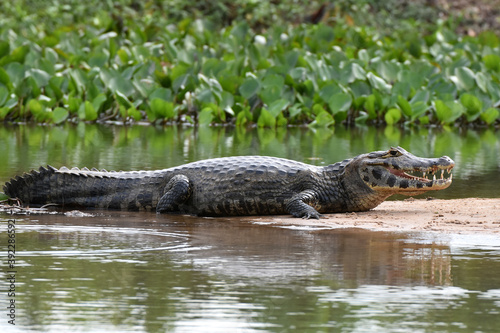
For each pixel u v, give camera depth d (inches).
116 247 350.9
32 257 327.3
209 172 468.1
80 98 1007.6
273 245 359.6
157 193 472.4
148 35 1455.5
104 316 247.9
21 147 736.3
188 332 233.8
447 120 1000.2
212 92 1002.1
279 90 992.9
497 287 285.3
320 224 422.9
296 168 469.1
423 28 1721.2
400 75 1081.4
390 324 243.0
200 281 289.9
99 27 1476.4
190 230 401.1
